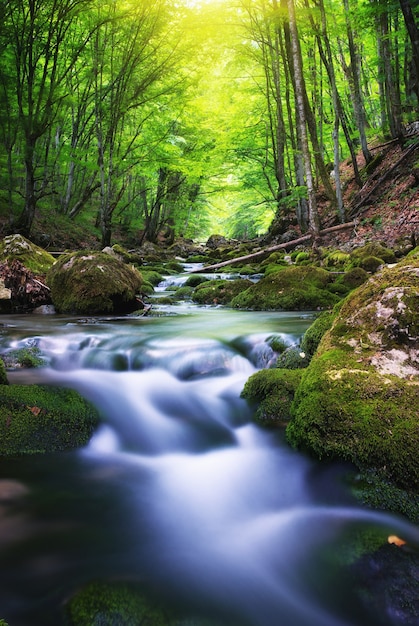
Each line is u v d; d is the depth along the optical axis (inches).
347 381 101.1
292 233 718.5
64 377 157.2
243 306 337.4
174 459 115.4
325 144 879.1
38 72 623.2
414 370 98.8
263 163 872.9
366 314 114.8
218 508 93.0
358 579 68.7
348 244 498.6
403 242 428.5
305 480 98.3
